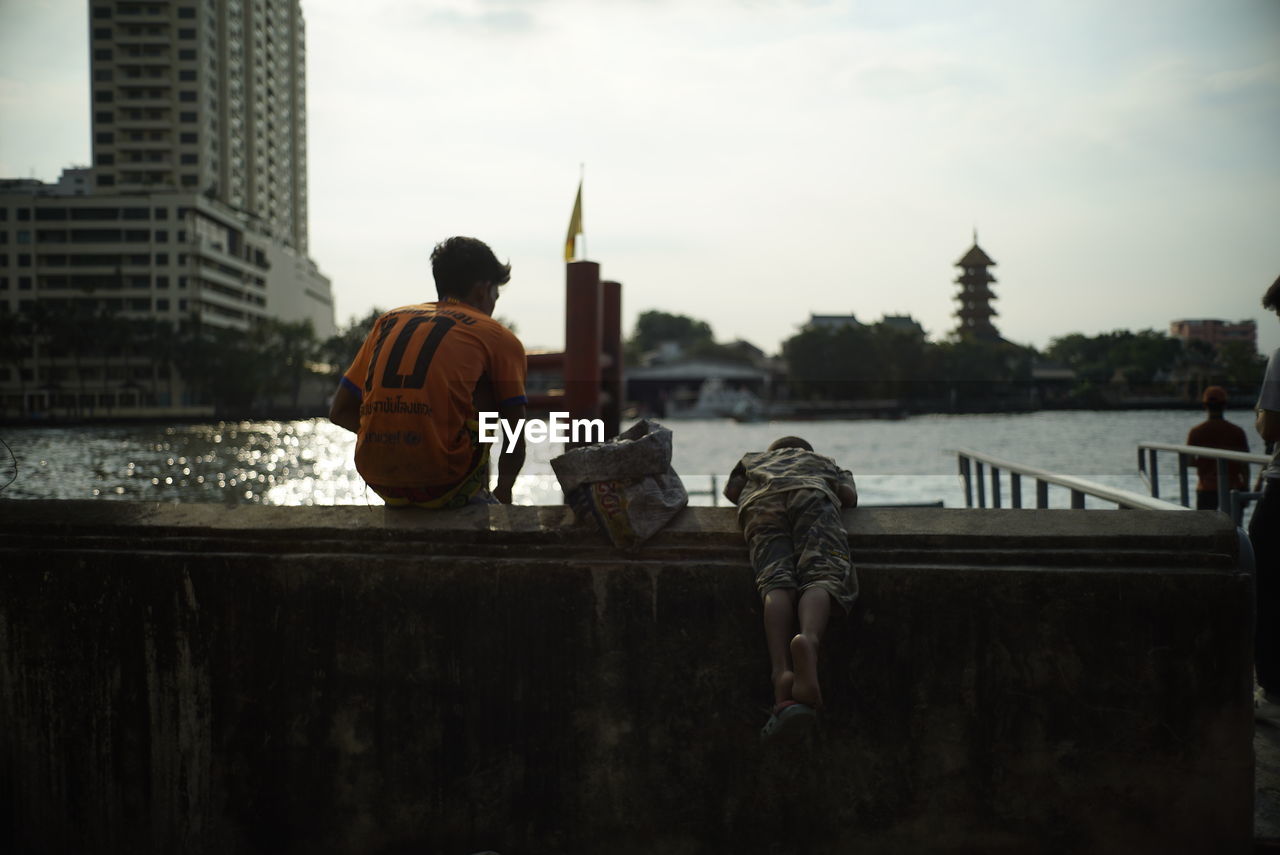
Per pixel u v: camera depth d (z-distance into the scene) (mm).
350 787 2791
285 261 120812
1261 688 3916
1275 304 3889
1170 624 2500
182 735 2840
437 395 2922
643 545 2705
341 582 2771
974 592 2557
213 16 120688
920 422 62094
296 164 158250
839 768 2629
